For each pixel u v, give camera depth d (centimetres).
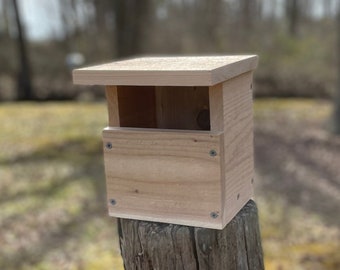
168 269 143
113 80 134
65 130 884
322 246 420
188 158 138
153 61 151
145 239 144
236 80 145
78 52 1450
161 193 143
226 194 140
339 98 838
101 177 620
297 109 1062
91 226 471
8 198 548
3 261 403
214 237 141
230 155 142
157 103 167
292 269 374
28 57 1409
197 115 163
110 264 394
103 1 1414
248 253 151
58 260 404
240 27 1427
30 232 459
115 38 1410
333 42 1325
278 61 1332
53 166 668
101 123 939
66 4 1440
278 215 495
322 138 812
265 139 820
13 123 955
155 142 140
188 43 1435
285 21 1442
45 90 1388
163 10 1417
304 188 579
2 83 1408
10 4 1379
